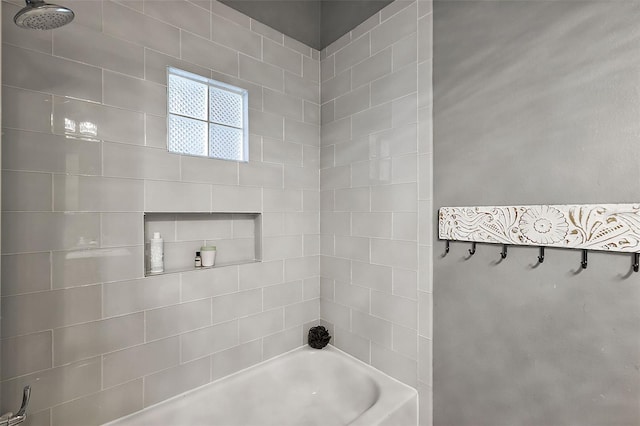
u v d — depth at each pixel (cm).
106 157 131
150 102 143
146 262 153
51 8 86
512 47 121
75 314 124
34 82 115
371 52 178
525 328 118
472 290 134
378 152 174
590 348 103
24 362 114
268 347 187
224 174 168
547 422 113
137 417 137
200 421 152
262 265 185
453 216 138
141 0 141
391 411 142
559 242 107
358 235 186
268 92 187
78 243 125
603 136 100
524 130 118
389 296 169
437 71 147
